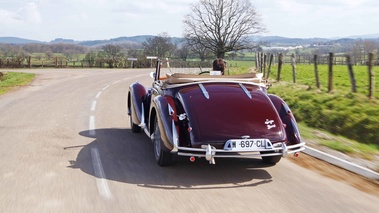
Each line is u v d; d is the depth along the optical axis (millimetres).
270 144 4977
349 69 11742
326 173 5562
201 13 57062
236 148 4852
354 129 8250
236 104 5285
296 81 17422
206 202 4328
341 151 6574
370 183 5160
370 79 10695
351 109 9281
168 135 5035
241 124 5023
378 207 4285
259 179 5215
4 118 9859
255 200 4422
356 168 5598
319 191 4773
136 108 7105
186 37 57281
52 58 55250
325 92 12367
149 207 4152
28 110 11266
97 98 14312
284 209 4164
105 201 4312
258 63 28672
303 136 7645
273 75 24031
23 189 4672
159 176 5262
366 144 7645
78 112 10922
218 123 4996
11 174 5262
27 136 7719
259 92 5691
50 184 4863
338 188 4906
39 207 4113
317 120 9227
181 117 5082
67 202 4266
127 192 4613
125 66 54312
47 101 13383
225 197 4500
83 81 23500
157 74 7902
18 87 19062
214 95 5422
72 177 5160
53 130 8344
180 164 5836
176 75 6039
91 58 53844
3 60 46906
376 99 10414
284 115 5598
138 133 8148
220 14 56562
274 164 5953
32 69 42906
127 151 6609
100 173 5352
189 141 4926
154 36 62156
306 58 54469
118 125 9039
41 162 5863
